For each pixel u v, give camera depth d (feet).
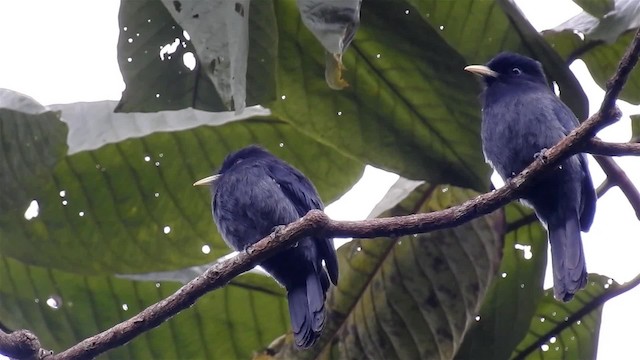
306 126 36.32
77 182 38.04
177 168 38.83
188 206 38.96
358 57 35.22
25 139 35.55
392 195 37.96
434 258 36.24
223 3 29.17
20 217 37.47
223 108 33.17
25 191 36.27
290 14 35.55
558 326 39.40
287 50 35.88
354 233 28.17
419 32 34.12
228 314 39.34
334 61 29.55
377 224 28.27
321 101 36.09
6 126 35.37
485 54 36.81
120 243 38.42
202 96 33.17
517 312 37.96
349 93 35.78
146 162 38.52
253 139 39.52
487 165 35.55
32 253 37.88
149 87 33.14
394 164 35.73
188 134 38.70
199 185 38.27
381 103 35.65
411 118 35.55
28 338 27.04
